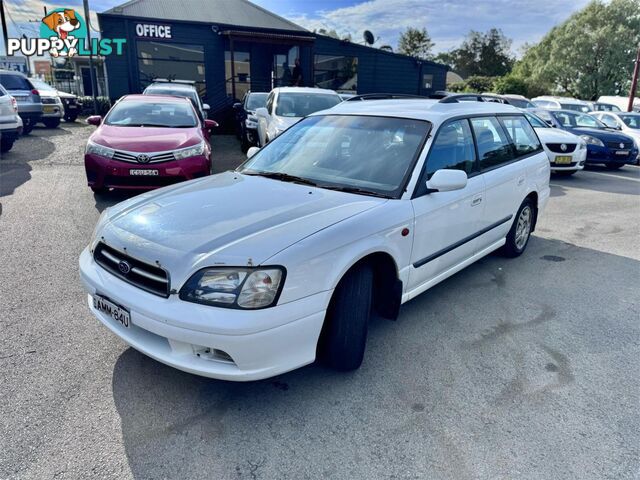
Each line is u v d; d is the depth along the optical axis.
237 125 15.29
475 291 4.28
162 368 2.91
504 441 2.39
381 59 22.05
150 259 2.44
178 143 6.48
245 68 19.86
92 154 6.31
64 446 2.26
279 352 2.41
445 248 3.62
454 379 2.91
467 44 67.62
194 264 2.34
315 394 2.73
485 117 4.35
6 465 2.14
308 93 10.25
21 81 14.20
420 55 60.59
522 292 4.29
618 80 38.34
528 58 45.31
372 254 2.86
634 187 9.91
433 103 4.04
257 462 2.22
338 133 3.81
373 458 2.26
